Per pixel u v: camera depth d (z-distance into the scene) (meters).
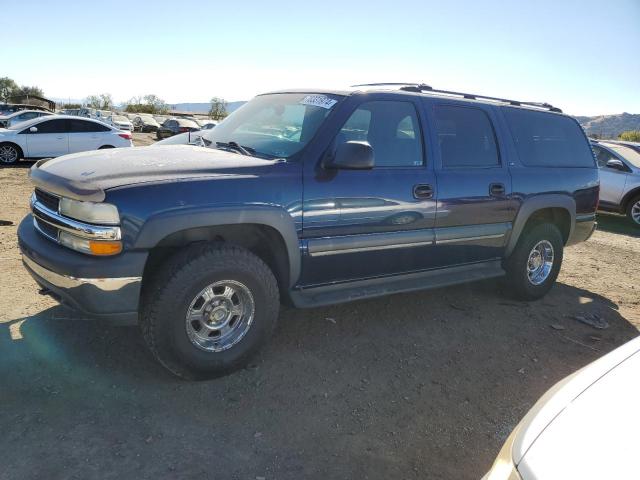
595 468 1.51
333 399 3.24
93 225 2.91
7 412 2.85
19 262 5.31
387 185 3.84
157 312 3.02
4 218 7.40
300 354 3.77
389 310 4.74
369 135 3.88
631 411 1.73
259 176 3.31
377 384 3.45
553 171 5.12
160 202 2.95
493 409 3.28
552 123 5.37
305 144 3.59
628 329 4.76
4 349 3.50
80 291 2.93
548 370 3.85
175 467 2.54
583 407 1.80
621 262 7.45
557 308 5.19
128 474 2.47
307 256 3.55
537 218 5.25
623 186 10.59
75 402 2.98
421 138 4.16
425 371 3.68
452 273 4.57
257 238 3.60
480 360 3.92
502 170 4.68
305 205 3.46
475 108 4.62
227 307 3.30
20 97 58.25
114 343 3.68
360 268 3.88
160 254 3.29
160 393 3.14
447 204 4.21
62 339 3.69
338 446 2.80
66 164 3.41
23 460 2.50
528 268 5.13
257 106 4.43
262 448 2.73
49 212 3.22
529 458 1.64
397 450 2.81
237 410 3.04
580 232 5.55
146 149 3.86
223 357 3.29
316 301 3.69
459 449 2.87
